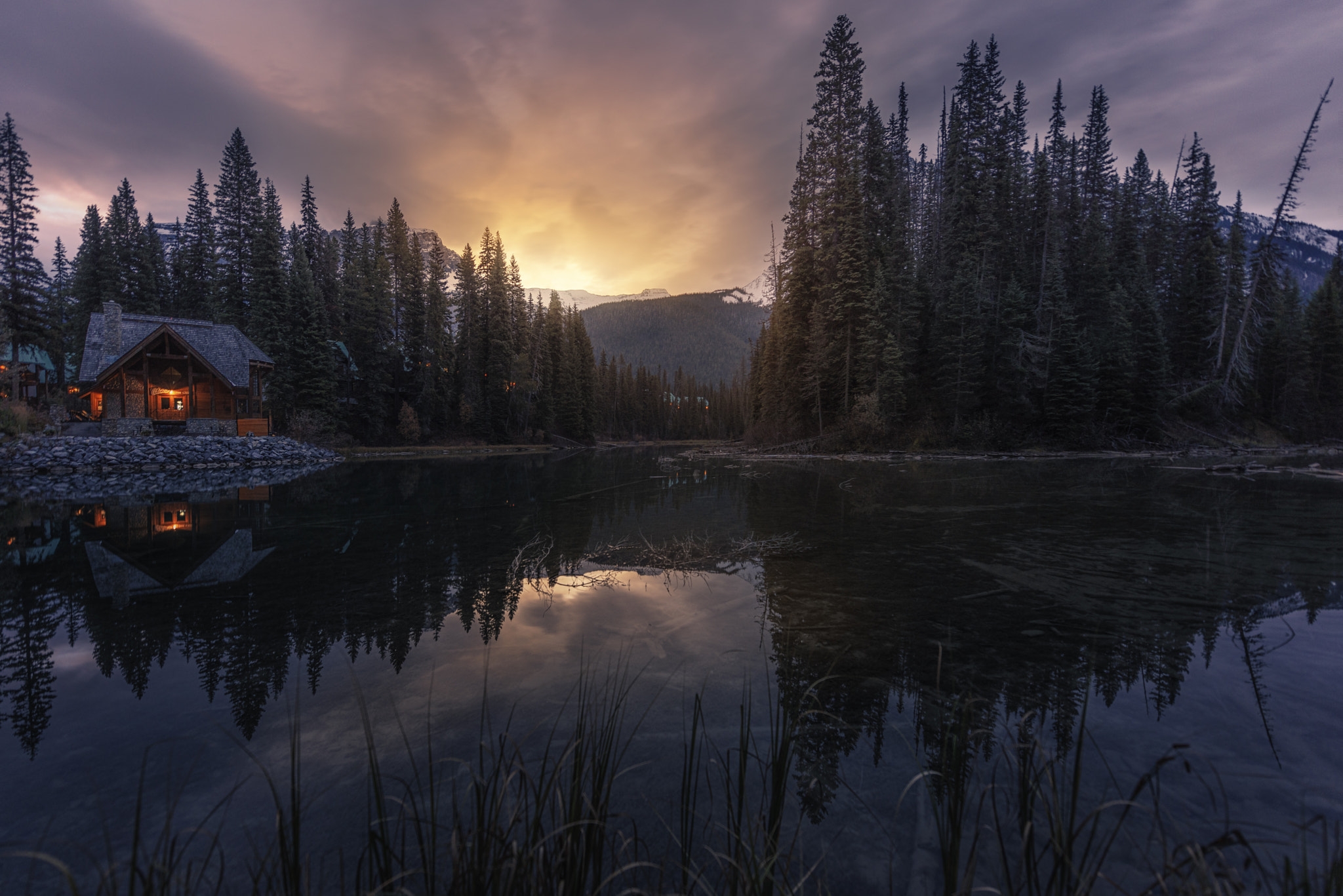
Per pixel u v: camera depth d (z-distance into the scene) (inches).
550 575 279.3
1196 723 130.0
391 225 2196.1
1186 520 417.7
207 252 1916.8
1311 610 213.2
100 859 87.3
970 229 1462.8
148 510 508.4
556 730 128.5
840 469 979.9
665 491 657.6
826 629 198.2
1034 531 378.6
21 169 1334.9
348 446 1672.0
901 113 1956.2
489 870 72.4
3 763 116.4
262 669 167.0
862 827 97.8
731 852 85.5
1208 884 63.7
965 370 1330.0
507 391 2305.6
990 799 104.4
